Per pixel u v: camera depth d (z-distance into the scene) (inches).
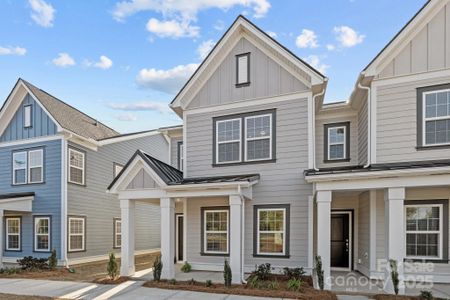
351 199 442.0
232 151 444.1
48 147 569.0
